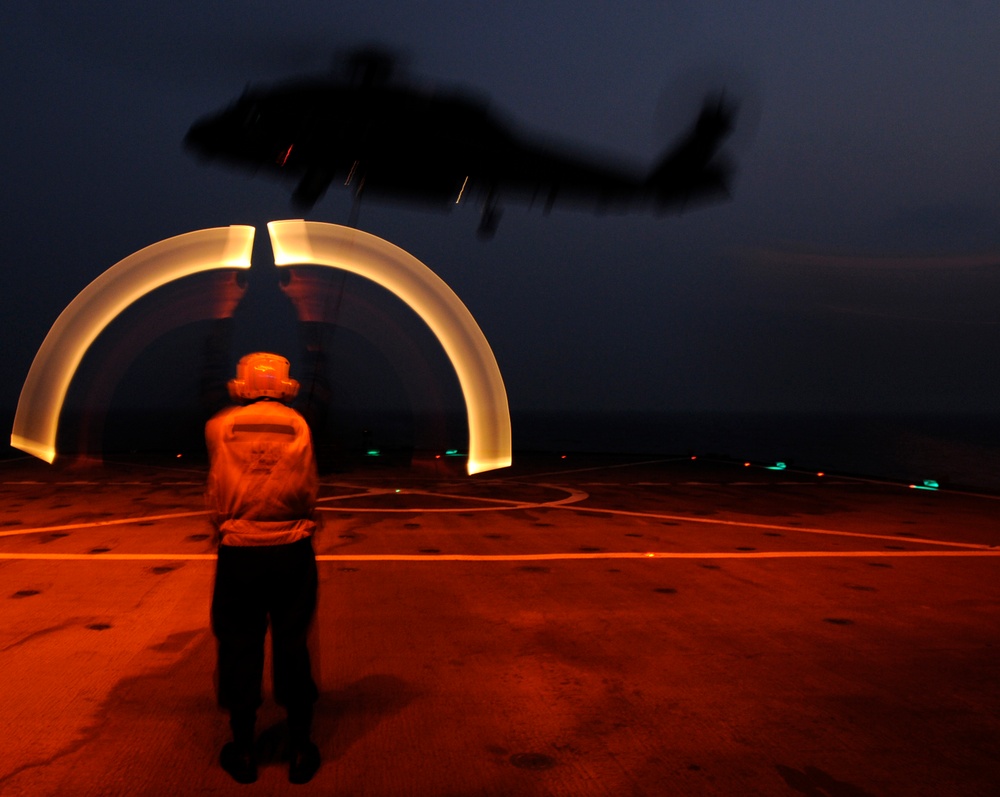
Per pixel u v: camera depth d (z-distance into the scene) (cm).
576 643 446
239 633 281
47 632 457
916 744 315
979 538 813
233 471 279
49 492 1184
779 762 298
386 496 1175
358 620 491
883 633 470
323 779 281
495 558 692
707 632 470
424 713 343
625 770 290
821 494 1242
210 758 296
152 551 703
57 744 307
